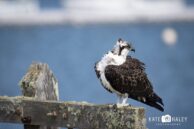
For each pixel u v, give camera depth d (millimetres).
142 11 76125
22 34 70250
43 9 77750
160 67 47594
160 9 76000
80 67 47031
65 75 43094
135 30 72875
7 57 54312
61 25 73875
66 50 57562
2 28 72500
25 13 74312
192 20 74125
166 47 59750
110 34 71375
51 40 65562
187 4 76500
